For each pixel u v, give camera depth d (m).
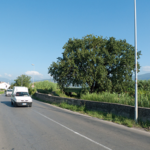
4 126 7.46
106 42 27.42
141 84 23.42
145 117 8.46
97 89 28.47
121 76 26.56
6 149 4.58
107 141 5.47
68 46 28.08
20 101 15.30
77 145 4.97
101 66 24.45
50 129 7.02
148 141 5.64
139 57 28.05
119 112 10.36
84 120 9.51
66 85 28.55
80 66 26.41
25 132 6.44
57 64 27.67
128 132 6.88
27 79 90.75
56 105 18.33
